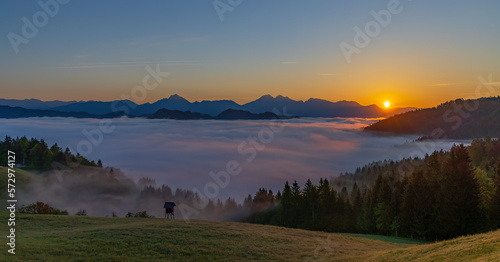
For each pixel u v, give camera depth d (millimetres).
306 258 36000
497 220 60125
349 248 41781
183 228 46906
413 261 26859
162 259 33688
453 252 25859
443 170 70188
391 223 79812
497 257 21000
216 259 34781
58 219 52500
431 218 68438
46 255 31094
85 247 35125
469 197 64062
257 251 38125
